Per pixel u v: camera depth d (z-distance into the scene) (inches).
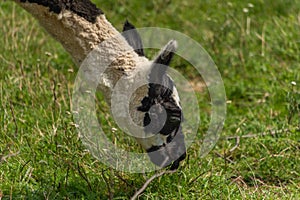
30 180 373.7
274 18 605.0
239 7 634.2
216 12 632.4
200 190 374.0
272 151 428.8
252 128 460.8
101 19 371.9
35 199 353.4
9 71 500.4
